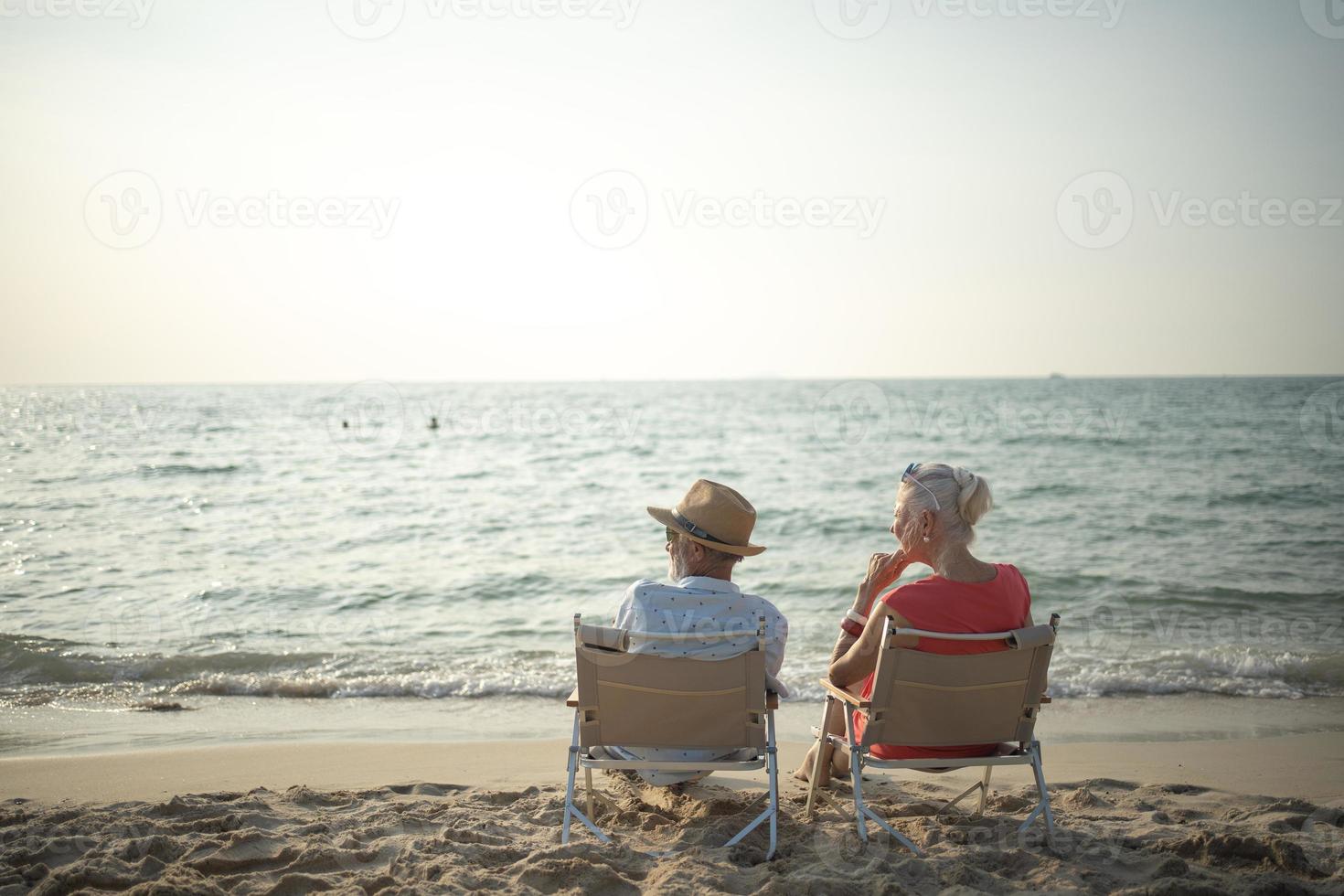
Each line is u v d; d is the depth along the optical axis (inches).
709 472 999.0
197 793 156.3
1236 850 116.9
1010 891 105.9
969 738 120.7
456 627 347.3
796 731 217.0
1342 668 269.1
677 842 124.3
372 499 746.8
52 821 133.3
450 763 183.8
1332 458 1026.7
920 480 122.0
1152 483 823.1
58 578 419.5
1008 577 121.7
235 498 729.6
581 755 131.1
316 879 108.8
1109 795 156.1
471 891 105.3
